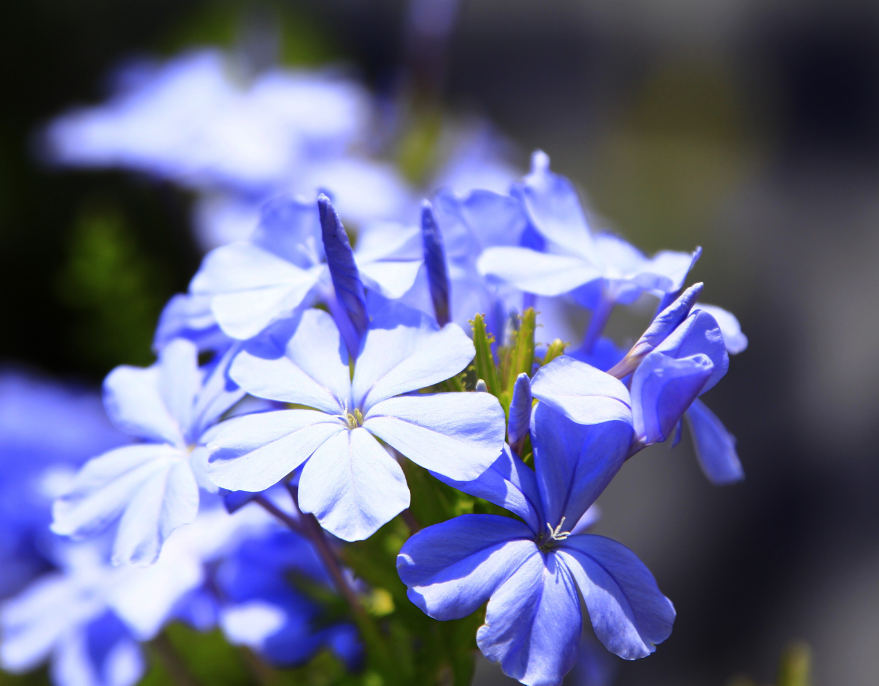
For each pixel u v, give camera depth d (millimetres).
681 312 193
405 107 345
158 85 321
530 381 187
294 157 306
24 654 225
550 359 200
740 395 629
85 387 397
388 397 191
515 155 406
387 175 319
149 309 349
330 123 318
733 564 526
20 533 251
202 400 199
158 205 453
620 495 565
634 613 187
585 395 188
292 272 203
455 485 187
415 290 207
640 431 191
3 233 497
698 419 203
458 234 205
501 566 185
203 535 220
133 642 224
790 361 648
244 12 458
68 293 448
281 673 228
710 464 204
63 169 498
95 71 546
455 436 186
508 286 203
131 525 194
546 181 207
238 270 203
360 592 214
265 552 218
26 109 526
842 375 636
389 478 185
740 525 551
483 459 185
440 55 343
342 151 323
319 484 186
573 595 186
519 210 206
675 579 517
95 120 317
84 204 486
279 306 197
